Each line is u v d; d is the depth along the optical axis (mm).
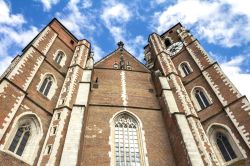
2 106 21469
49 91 28938
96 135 24906
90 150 23219
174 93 30328
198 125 25688
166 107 28125
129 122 27594
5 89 22734
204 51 36875
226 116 27141
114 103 29797
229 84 29516
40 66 29656
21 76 25516
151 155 23672
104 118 27188
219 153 25000
